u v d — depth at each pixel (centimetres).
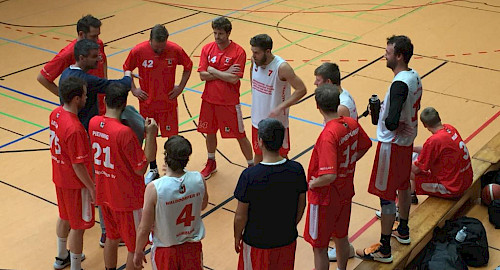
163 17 1753
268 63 802
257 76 816
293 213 570
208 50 884
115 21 1712
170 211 561
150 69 876
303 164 960
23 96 1230
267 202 552
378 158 690
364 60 1413
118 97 625
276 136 547
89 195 680
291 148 1016
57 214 838
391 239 748
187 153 561
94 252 762
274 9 1833
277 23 1694
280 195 554
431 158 809
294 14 1783
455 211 839
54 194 886
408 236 736
